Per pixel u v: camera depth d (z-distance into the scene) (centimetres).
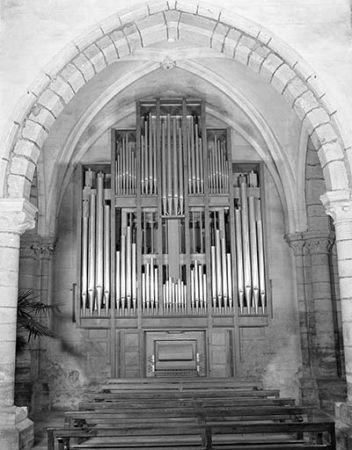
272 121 1355
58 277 1405
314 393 1292
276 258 1421
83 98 1332
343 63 920
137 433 905
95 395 938
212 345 1291
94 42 939
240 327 1342
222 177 1352
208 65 1291
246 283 1298
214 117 1481
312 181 1345
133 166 1356
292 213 1378
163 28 966
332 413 1209
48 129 939
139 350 1282
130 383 1116
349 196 884
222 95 1397
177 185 1335
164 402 857
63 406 1336
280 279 1409
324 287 1307
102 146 1470
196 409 771
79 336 1366
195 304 1285
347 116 903
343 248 883
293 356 1367
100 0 933
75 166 1462
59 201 1430
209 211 1341
